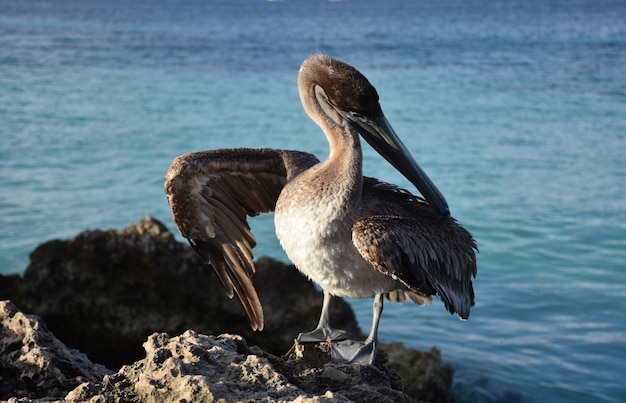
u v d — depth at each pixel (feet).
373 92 24.11
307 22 378.73
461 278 23.88
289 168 25.00
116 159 84.07
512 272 53.47
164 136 95.96
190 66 166.50
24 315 20.98
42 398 18.01
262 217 62.85
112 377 17.62
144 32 273.33
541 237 59.31
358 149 22.86
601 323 46.34
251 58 183.73
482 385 40.40
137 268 41.57
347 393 18.02
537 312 47.93
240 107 117.08
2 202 68.28
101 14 423.64
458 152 85.76
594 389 40.06
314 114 24.47
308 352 22.35
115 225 63.36
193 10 547.90
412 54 194.70
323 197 22.35
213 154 24.76
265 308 41.04
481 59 180.65
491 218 63.31
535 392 40.06
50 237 60.29
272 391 16.44
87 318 40.96
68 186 73.51
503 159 82.28
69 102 119.85
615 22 312.91
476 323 46.96
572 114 108.78
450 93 128.77
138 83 141.59
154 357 17.75
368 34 278.67
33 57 176.65
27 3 585.22
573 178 75.15
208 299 41.39
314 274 22.97
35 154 85.56
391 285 22.81
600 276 52.49
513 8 543.39
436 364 40.52
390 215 23.08
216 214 25.32
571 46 207.51
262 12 532.32
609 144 89.71
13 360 19.99
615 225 61.52
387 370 22.12
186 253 42.19
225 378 16.88
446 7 612.70
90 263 41.63
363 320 47.37
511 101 119.85
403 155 24.22
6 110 111.96
